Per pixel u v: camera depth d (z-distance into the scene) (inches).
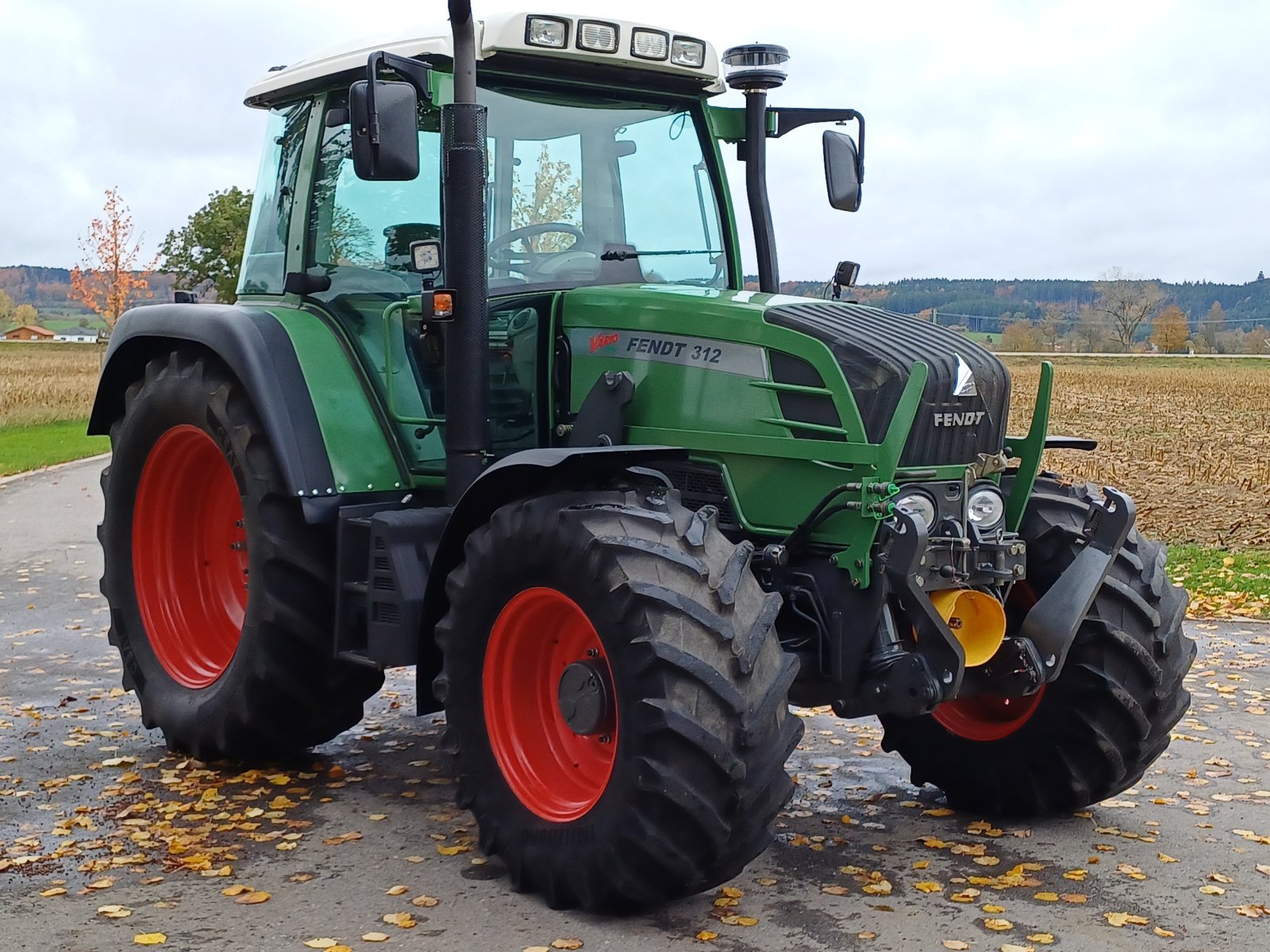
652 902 146.6
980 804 188.5
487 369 178.7
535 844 151.7
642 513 148.3
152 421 215.6
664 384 173.5
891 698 155.3
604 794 145.2
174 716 207.9
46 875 158.2
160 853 166.1
